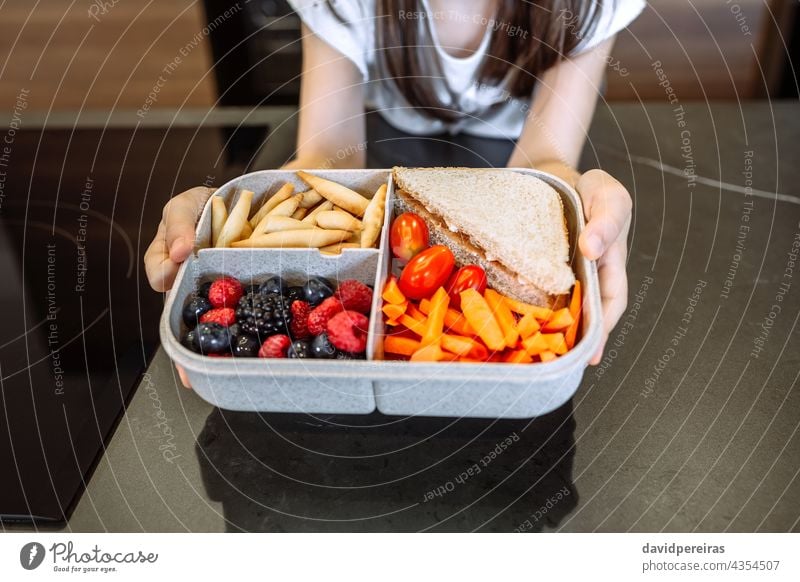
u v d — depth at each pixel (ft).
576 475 2.44
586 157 4.20
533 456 2.50
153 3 7.30
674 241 3.51
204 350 2.46
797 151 4.22
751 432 2.57
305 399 2.39
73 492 2.43
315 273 2.87
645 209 3.75
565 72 4.35
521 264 2.71
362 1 4.25
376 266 2.85
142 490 2.44
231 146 4.74
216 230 2.98
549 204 3.01
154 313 3.31
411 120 4.77
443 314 2.57
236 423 2.64
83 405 2.78
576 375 2.29
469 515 2.32
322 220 3.00
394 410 2.41
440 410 2.39
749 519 2.31
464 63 4.49
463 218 2.91
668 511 2.34
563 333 2.51
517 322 2.64
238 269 2.85
